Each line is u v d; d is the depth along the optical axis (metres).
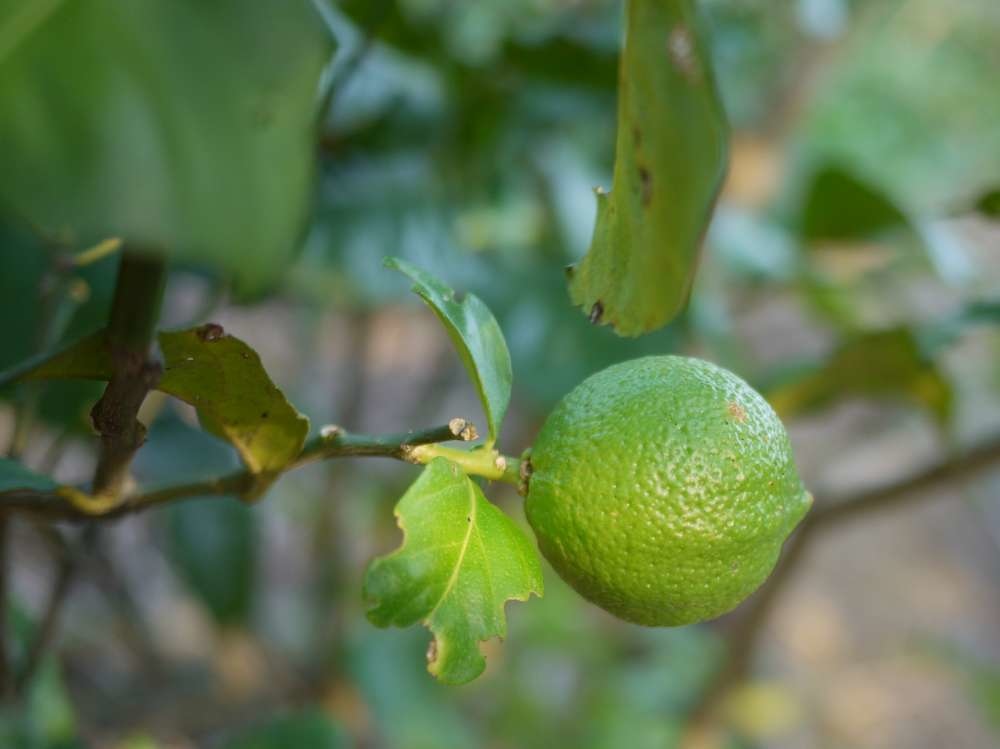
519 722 0.74
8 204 0.16
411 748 0.65
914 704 0.97
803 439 1.06
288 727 0.47
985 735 0.96
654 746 0.74
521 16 0.67
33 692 0.44
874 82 1.19
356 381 0.70
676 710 0.78
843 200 0.50
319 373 0.84
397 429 0.94
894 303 0.65
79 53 0.17
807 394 0.47
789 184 0.67
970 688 0.87
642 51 0.20
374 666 0.67
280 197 0.17
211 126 0.17
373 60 0.47
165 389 0.26
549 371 0.47
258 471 0.27
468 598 0.24
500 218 0.50
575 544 0.27
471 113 0.51
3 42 0.17
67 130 0.17
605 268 0.24
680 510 0.26
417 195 0.50
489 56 0.49
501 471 0.27
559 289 0.49
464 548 0.25
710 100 0.19
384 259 0.26
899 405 0.56
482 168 0.52
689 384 0.27
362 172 0.50
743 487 0.26
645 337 0.48
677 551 0.26
